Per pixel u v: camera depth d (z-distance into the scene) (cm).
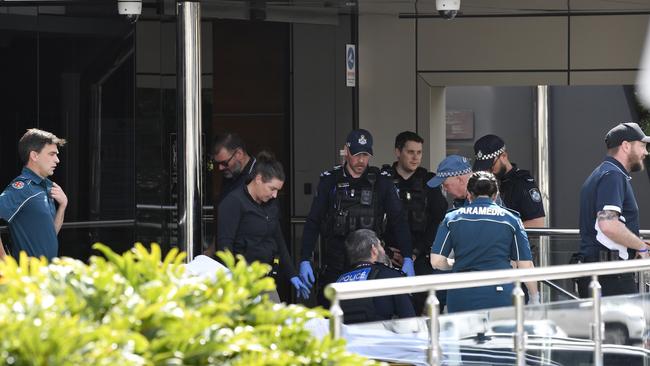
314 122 2297
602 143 3528
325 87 2294
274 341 902
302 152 2302
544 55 2572
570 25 2572
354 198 1850
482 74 2562
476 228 1583
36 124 2062
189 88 1917
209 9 2048
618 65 2572
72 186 2042
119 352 773
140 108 1975
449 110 3603
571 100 3538
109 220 2017
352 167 1859
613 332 1449
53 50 2048
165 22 1947
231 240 1772
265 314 926
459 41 2550
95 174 2028
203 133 2041
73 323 776
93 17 2005
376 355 1159
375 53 2462
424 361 1183
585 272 1392
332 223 1850
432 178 1862
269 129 2297
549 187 3559
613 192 1772
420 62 2531
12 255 1738
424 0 2038
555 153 3562
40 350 750
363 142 1847
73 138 2047
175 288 866
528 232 2005
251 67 2270
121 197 2005
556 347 1351
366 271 1620
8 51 2062
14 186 1727
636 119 3462
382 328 1161
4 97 2070
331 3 2070
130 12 1955
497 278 1262
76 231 2042
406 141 1981
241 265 952
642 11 2492
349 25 2305
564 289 1741
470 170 1825
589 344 1401
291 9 2142
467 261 1585
